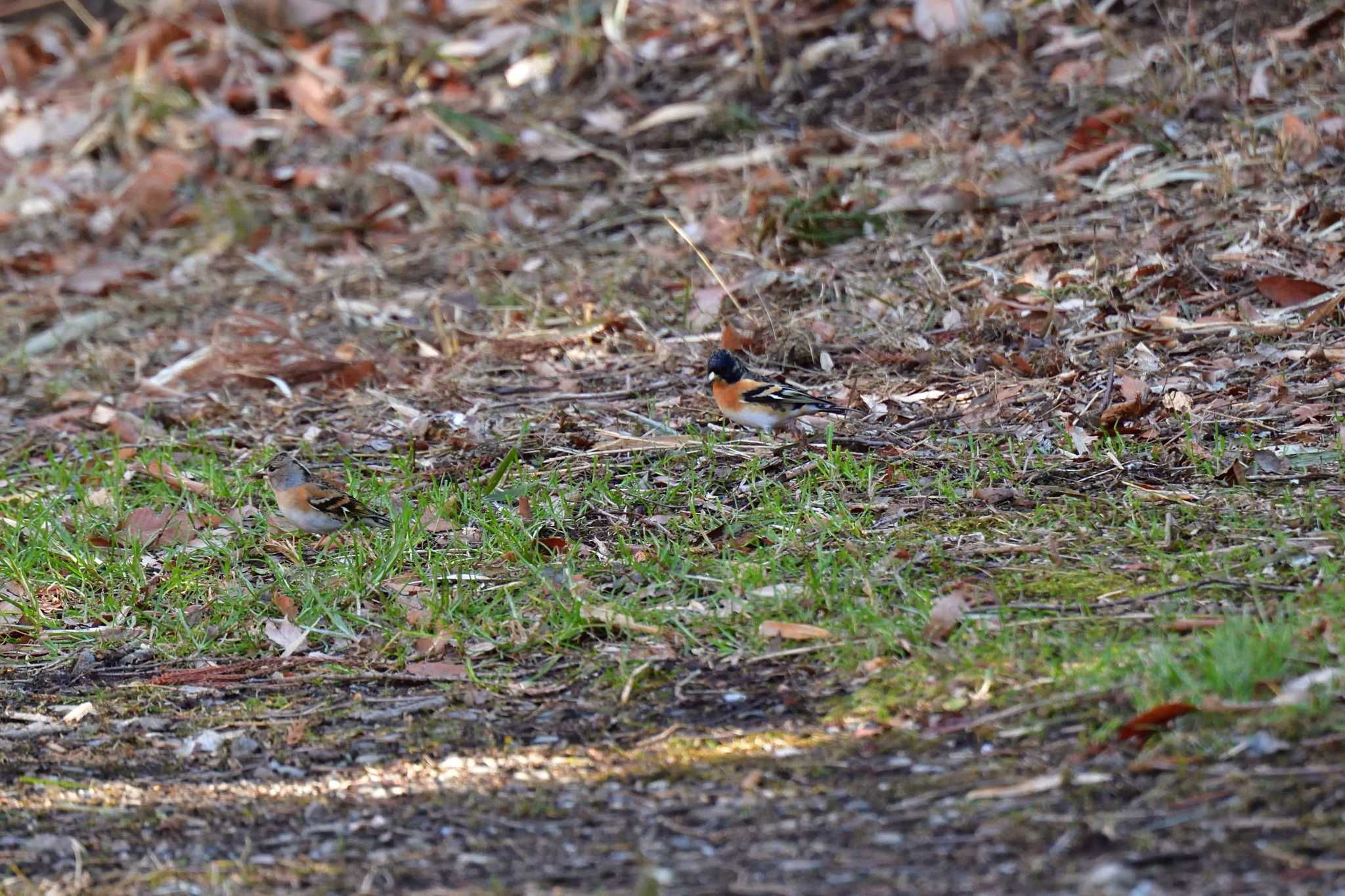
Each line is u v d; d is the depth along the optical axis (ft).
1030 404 36.91
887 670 25.29
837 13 65.16
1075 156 51.37
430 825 22.26
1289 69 52.80
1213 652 22.94
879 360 40.93
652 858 20.49
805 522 31.63
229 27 72.49
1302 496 30.07
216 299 54.65
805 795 21.85
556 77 66.85
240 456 40.75
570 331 46.55
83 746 26.20
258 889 20.63
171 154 64.03
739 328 44.34
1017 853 19.52
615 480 35.86
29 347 52.16
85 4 80.28
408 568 32.12
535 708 26.03
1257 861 18.67
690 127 61.26
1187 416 34.42
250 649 29.86
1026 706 23.34
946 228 48.78
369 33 71.51
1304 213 43.45
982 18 61.05
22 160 69.26
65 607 32.35
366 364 45.52
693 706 25.29
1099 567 28.19
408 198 60.70
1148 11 59.16
